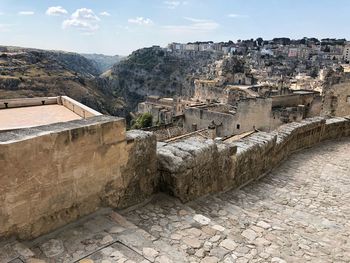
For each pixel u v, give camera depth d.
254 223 5.82
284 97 38.00
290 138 12.36
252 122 35.72
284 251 4.95
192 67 198.88
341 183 9.37
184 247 4.43
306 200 7.93
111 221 4.73
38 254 3.85
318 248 5.29
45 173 4.04
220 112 39.62
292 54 196.12
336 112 24.62
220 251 4.46
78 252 3.94
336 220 6.79
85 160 4.51
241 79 83.69
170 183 5.95
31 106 12.03
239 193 7.92
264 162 9.82
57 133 4.09
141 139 5.46
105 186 4.90
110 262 3.80
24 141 3.75
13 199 3.76
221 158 7.37
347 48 176.75
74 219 4.52
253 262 4.38
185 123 40.69
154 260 3.92
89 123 4.60
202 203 6.48
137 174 5.48
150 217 5.22
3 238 3.75
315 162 11.68
